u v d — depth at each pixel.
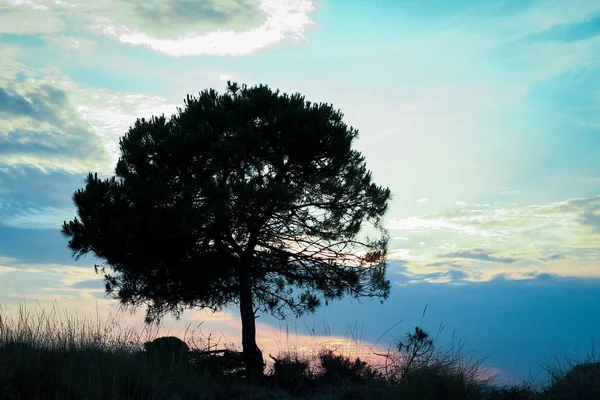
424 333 9.41
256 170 12.22
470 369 9.02
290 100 13.27
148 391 8.46
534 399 8.41
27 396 7.29
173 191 11.53
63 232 11.94
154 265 12.07
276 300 13.41
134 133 12.54
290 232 12.91
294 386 10.60
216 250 12.52
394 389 8.55
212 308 13.34
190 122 12.55
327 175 12.55
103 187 11.69
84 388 7.50
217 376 10.58
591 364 8.52
